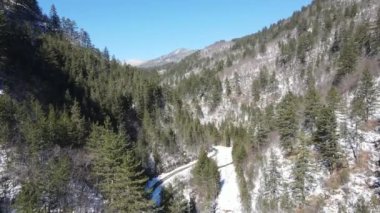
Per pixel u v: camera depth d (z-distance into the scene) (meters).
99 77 104.56
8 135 48.19
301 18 181.50
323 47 136.25
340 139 66.06
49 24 137.50
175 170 78.69
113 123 83.31
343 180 59.38
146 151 77.62
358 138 64.50
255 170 70.62
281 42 166.00
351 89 84.12
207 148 97.12
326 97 84.06
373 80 78.31
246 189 64.88
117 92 95.50
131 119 93.81
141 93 103.12
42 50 83.62
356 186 58.00
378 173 58.91
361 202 55.19
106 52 156.75
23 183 41.03
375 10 136.88
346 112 69.69
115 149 45.41
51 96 71.56
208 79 155.62
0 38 66.44
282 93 134.25
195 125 103.88
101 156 46.66
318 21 161.50
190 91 154.12
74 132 55.72
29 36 92.00
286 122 72.88
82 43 158.50
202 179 65.00
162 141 87.38
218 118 139.50
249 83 149.50
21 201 37.41
